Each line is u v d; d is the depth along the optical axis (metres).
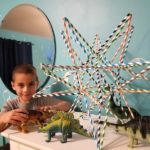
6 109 1.09
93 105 0.80
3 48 1.47
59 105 1.05
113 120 0.88
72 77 1.06
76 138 0.76
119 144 0.70
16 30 1.38
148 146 0.68
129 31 0.84
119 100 0.84
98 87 0.77
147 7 0.87
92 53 0.79
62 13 1.14
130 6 0.91
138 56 0.91
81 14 1.07
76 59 1.09
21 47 1.37
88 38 1.06
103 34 1.01
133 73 0.83
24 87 1.06
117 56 0.96
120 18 0.95
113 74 0.84
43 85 1.26
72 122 0.74
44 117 0.89
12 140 0.83
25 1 1.31
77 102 0.97
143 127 0.65
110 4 0.97
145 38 0.89
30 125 0.90
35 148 0.75
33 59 1.31
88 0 1.04
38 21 1.25
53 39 1.19
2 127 0.90
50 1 1.19
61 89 1.17
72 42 1.08
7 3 1.42
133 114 0.78
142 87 0.90
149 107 0.91
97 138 0.71
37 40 1.28
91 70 0.98
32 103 1.10
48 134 0.75
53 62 1.21
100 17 1.01
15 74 1.08
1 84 1.53
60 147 0.70
